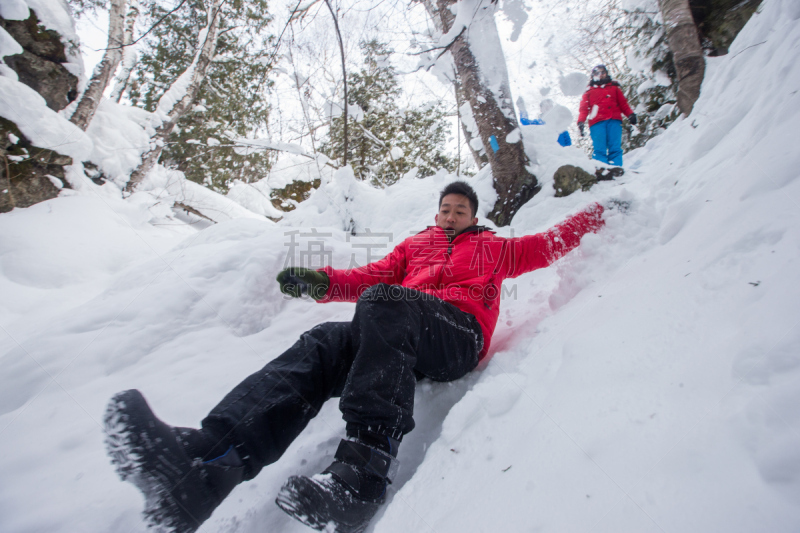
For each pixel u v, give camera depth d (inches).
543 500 28.0
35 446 56.6
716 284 38.9
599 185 147.9
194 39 358.9
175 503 34.5
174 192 288.7
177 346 80.4
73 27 257.9
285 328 87.3
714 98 129.9
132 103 424.8
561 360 45.3
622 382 34.7
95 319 85.7
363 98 308.2
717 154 73.2
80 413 63.6
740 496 20.5
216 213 293.3
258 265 93.8
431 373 52.9
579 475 28.0
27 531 43.1
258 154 373.7
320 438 56.9
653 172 136.5
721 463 22.7
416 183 184.7
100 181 271.7
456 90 165.6
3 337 120.4
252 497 48.4
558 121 112.0
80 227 187.5
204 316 87.1
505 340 66.6
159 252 193.0
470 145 186.7
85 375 73.2
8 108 204.1
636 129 257.3
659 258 55.9
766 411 23.1
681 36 191.0
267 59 162.1
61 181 225.0
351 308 94.2
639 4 209.6
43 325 95.6
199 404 66.7
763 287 33.3
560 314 60.6
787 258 34.1
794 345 25.8
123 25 284.8
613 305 50.5
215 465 36.6
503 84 151.9
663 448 25.7
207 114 382.3
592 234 68.4
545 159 158.6
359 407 41.3
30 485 49.4
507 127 153.2
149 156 303.9
